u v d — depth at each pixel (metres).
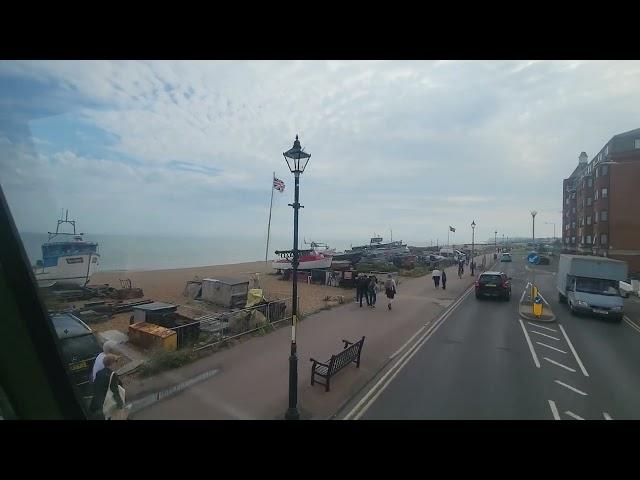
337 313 19.09
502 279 23.58
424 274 40.28
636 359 12.16
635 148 45.88
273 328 15.38
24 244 2.86
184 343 12.33
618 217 46.16
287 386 9.34
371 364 11.40
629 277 42.94
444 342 14.07
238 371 10.30
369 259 46.66
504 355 12.47
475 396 9.08
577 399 8.93
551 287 31.83
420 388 9.58
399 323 17.02
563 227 82.44
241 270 45.06
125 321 16.00
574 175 75.75
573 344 13.95
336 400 8.67
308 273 33.00
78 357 7.55
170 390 8.84
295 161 8.14
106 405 6.16
